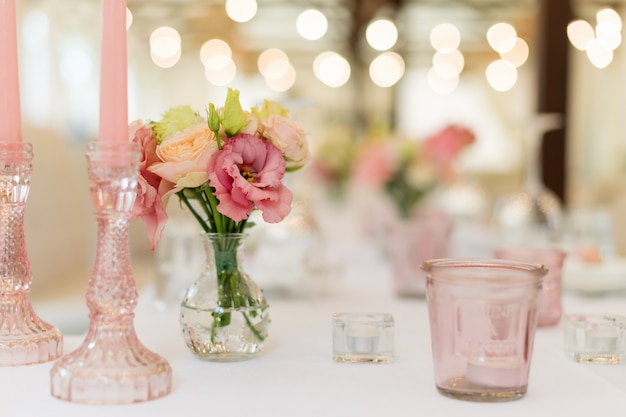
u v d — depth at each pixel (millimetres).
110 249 666
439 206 2621
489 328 651
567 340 866
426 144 2350
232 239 792
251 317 796
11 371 745
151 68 7918
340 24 7309
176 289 1252
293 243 1569
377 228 2205
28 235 2168
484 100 8867
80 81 5344
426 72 8805
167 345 880
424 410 623
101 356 649
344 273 1763
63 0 4961
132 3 6703
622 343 848
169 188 776
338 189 3104
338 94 8414
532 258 1040
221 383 704
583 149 5902
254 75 8664
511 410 627
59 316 1929
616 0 4824
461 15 7566
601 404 647
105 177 649
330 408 625
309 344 893
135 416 597
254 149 776
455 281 650
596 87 5883
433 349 681
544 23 2961
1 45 788
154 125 792
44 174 2359
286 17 7586
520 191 2154
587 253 1506
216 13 6949
